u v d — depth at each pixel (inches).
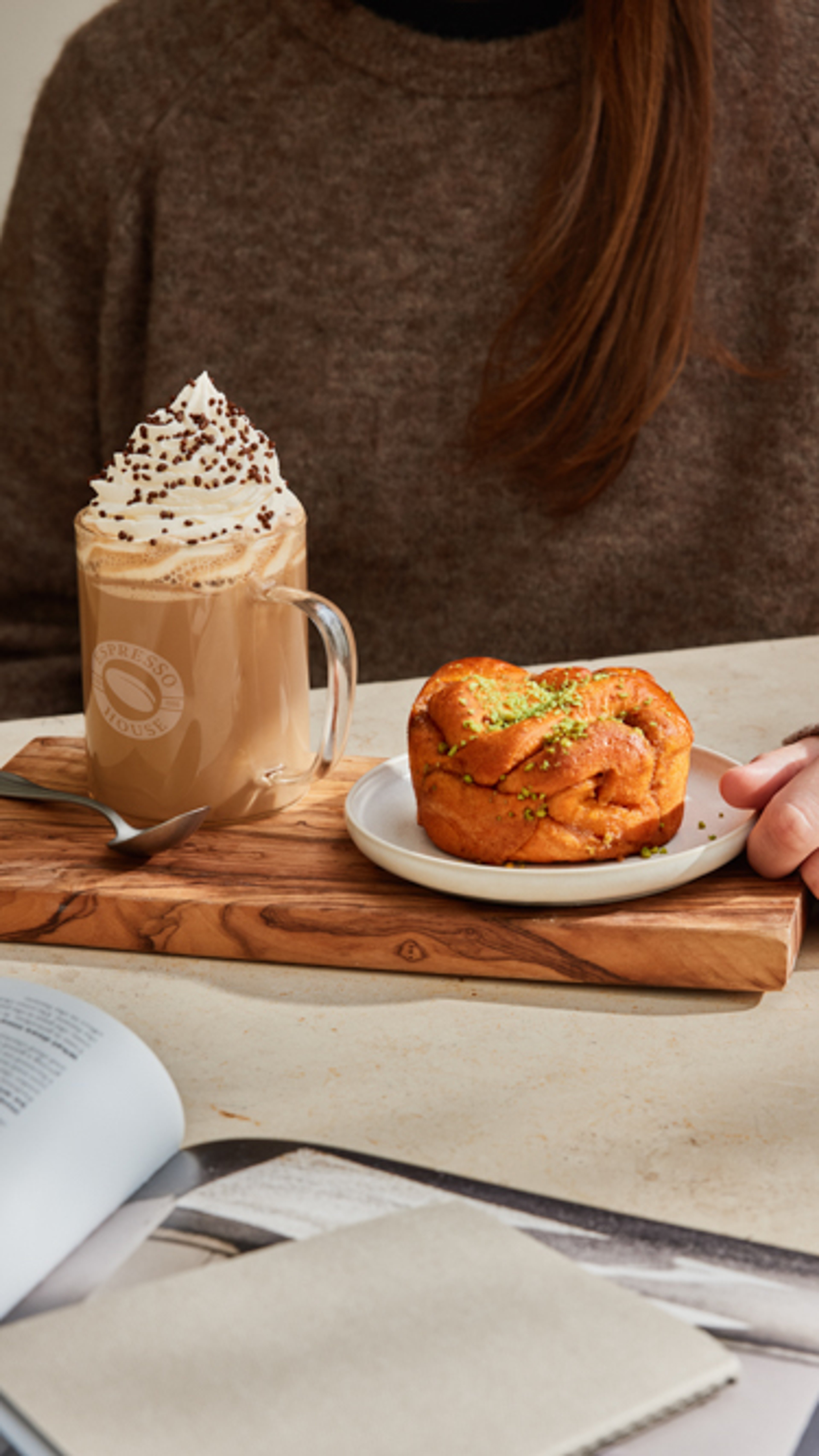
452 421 58.4
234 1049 37.4
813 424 58.6
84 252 60.0
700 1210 34.5
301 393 58.6
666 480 58.9
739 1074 36.9
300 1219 34.2
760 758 40.8
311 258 57.9
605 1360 31.4
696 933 38.3
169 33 58.1
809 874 39.7
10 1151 33.9
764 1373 32.4
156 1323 32.3
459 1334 32.1
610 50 54.1
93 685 41.8
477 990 38.8
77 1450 28.8
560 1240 34.0
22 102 93.0
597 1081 36.7
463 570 59.9
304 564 42.4
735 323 59.0
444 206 57.2
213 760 41.7
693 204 54.6
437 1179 34.9
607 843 39.4
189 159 57.8
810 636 53.9
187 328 58.6
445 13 55.8
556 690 41.4
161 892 39.9
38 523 61.9
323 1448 28.7
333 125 57.2
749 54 57.1
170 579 40.7
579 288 56.4
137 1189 34.7
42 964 39.6
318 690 50.0
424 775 40.2
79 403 61.2
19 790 43.1
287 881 40.3
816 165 57.8
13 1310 33.2
